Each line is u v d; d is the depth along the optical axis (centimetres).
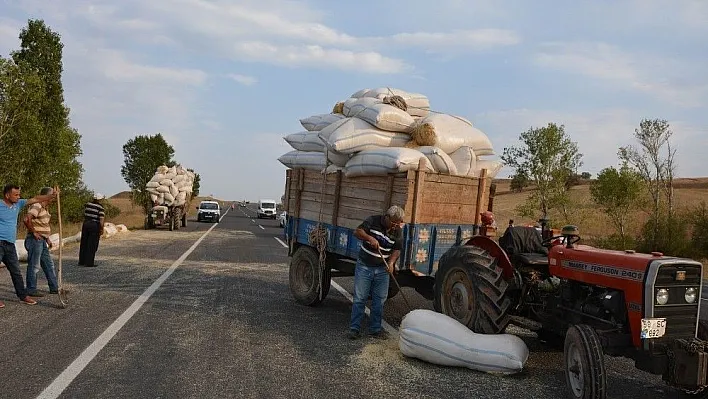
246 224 4238
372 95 950
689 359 482
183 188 3209
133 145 4316
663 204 2845
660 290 503
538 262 677
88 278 1155
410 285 841
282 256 1817
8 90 2042
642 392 588
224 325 788
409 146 865
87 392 501
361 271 751
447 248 838
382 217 760
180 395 504
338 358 646
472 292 675
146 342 679
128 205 7369
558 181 2925
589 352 504
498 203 5584
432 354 625
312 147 1009
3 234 852
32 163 2267
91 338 684
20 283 873
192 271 1339
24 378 532
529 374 616
